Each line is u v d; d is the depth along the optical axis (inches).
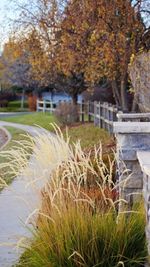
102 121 733.9
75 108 925.2
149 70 379.2
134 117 329.7
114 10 491.5
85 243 138.7
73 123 909.8
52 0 538.3
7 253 178.7
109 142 468.8
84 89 955.3
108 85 892.0
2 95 2021.4
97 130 711.7
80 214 143.3
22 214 237.6
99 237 139.6
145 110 390.9
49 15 542.6
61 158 160.2
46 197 160.4
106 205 163.9
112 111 616.1
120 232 140.6
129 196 169.2
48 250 142.0
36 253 144.9
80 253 137.5
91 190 180.5
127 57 492.4
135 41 510.3
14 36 587.2
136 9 515.5
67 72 573.9
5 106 1998.0
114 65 501.7
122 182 162.1
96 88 916.0
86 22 498.3
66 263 138.9
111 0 488.7
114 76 523.5
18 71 1478.8
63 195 154.4
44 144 164.1
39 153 162.6
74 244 139.2
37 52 581.0
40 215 155.0
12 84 1621.6
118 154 176.1
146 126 169.3
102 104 732.0
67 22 519.5
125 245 138.6
